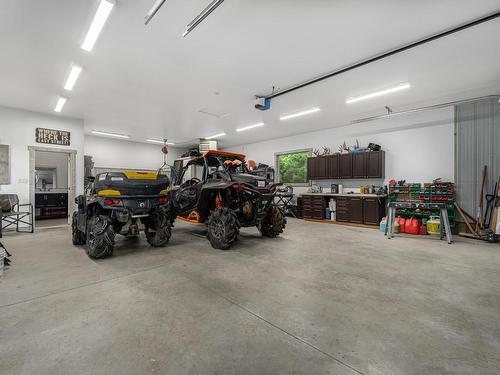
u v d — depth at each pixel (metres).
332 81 4.38
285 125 7.63
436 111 5.95
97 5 2.54
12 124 5.83
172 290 2.39
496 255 3.75
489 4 2.50
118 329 1.72
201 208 4.54
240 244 4.39
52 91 4.85
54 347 1.52
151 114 6.46
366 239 4.90
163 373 1.30
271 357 1.44
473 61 3.65
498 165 5.12
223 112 6.27
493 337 1.64
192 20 2.77
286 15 2.70
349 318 1.89
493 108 5.18
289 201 8.67
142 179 3.77
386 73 4.07
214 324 1.79
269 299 2.21
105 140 9.74
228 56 3.57
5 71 4.00
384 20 2.78
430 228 5.25
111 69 3.96
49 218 8.01
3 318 1.86
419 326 1.78
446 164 5.79
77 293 2.31
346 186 7.70
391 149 6.69
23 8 2.57
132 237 4.95
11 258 3.47
